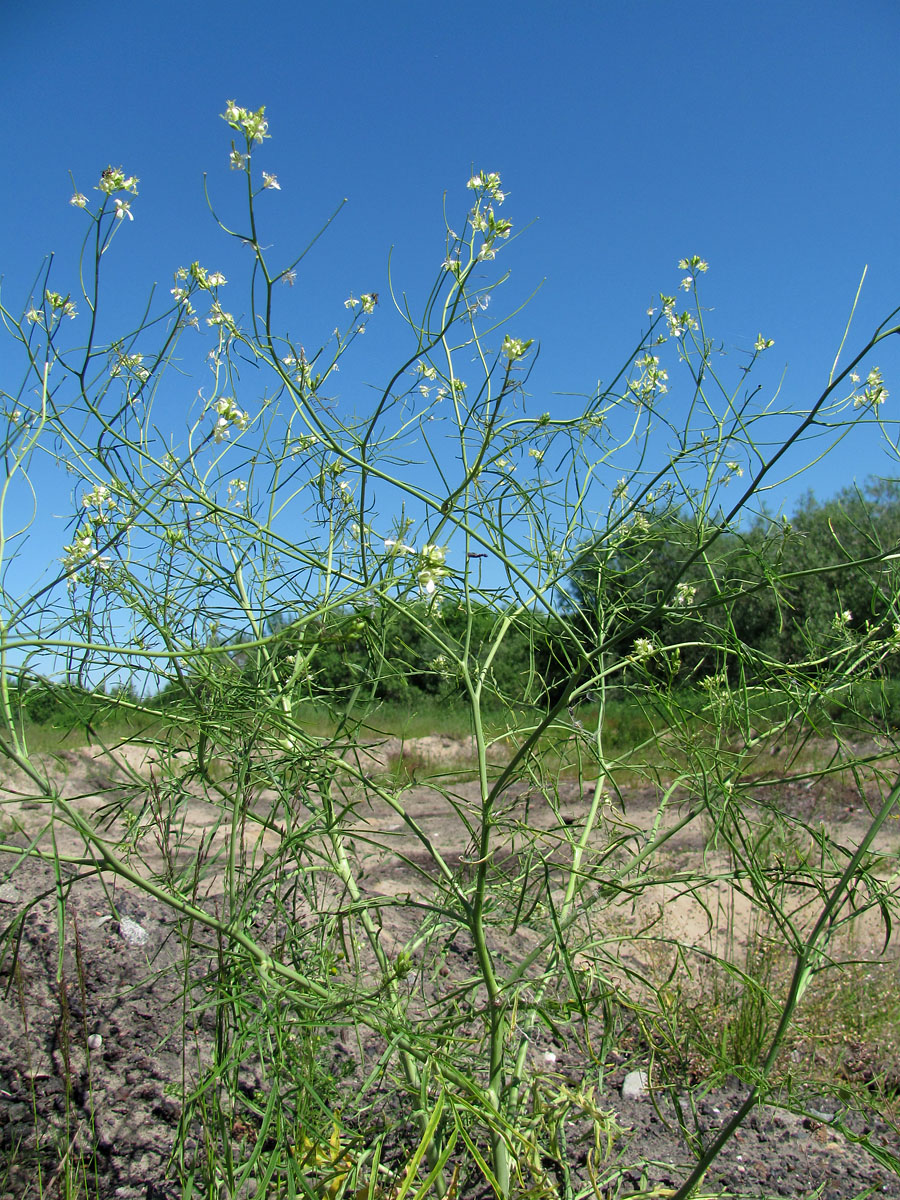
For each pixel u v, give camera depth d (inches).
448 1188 86.7
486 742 98.5
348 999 74.8
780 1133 127.8
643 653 96.2
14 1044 123.8
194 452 92.0
